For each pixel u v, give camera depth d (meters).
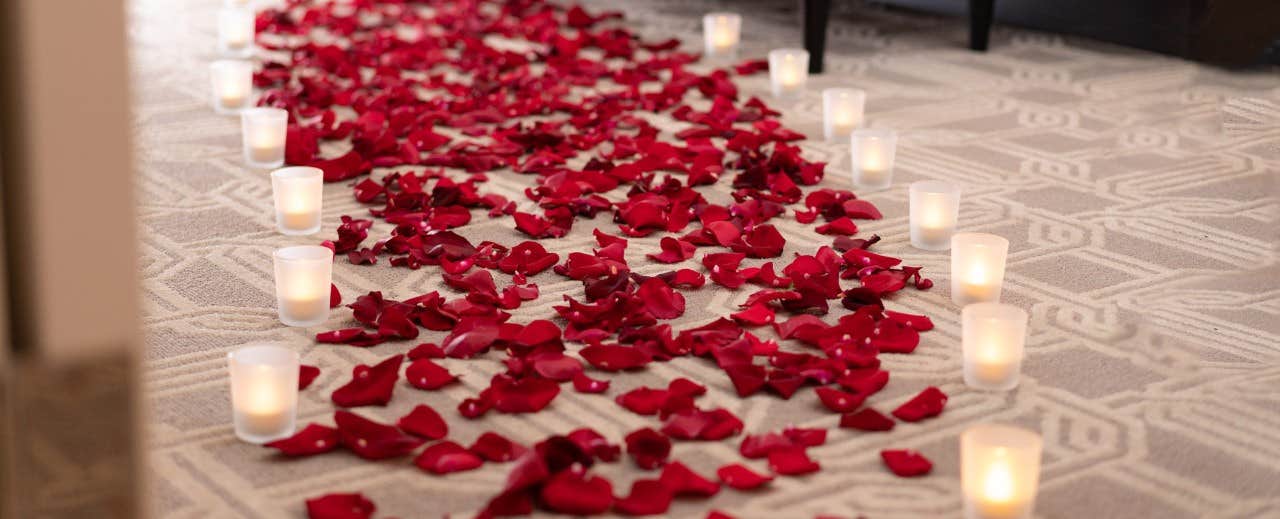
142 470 1.65
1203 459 2.04
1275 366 2.21
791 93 3.17
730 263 2.39
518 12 4.05
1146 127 3.01
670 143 2.91
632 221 2.53
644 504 1.94
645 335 2.22
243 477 2.00
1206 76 2.86
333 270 2.41
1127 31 3.37
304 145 2.80
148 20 3.87
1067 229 2.57
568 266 2.40
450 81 3.28
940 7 3.69
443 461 2.00
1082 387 2.16
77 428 1.60
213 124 2.99
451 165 2.77
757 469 2.01
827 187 2.72
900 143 2.93
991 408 2.12
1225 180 2.74
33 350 1.56
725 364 2.15
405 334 2.23
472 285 2.33
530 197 2.64
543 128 2.92
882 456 2.03
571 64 3.34
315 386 2.15
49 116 1.50
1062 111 3.11
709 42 3.46
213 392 2.13
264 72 3.27
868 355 2.18
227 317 2.29
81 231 1.55
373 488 1.98
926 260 2.45
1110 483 2.01
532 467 1.94
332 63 3.31
